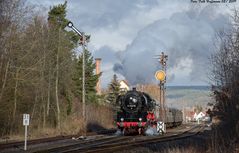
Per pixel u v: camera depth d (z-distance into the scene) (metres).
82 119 47.88
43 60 47.00
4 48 39.84
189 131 53.34
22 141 32.94
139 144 27.69
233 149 19.48
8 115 40.66
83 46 41.03
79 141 31.94
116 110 41.38
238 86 21.97
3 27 39.12
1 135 40.06
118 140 31.70
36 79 43.47
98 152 21.36
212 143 21.45
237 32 23.67
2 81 39.47
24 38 43.09
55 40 51.22
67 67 54.34
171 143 28.98
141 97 40.25
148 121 40.66
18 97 42.09
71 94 56.12
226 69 24.64
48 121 50.81
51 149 24.00
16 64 41.66
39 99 47.78
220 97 24.50
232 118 22.14
